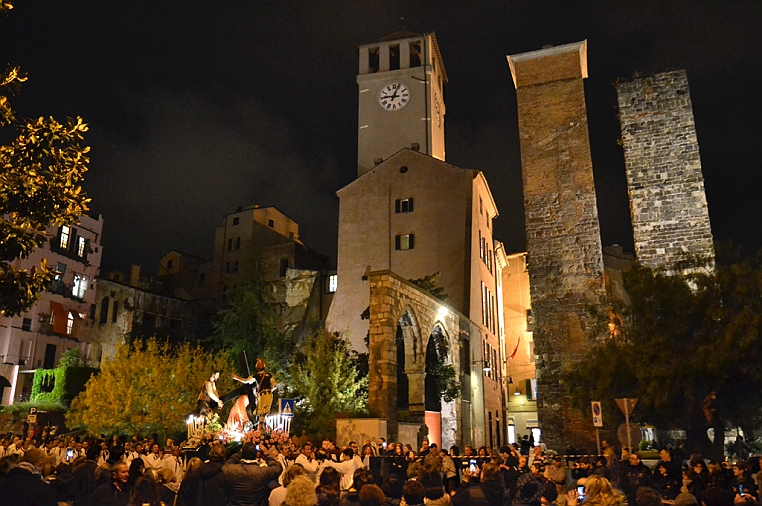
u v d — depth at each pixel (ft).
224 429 66.85
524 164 93.09
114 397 97.55
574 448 79.25
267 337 132.98
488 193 147.33
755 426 65.57
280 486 25.62
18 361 124.88
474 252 131.64
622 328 72.79
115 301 148.36
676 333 66.80
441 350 107.65
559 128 92.58
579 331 84.43
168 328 156.46
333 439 80.84
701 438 65.87
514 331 172.14
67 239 139.33
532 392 163.53
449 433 105.40
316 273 149.18
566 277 86.99
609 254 145.28
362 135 160.35
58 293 134.31
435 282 122.83
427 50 163.63
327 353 103.09
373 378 80.28
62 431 114.42
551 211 90.02
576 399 72.28
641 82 92.02
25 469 21.65
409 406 93.56
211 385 71.97
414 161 139.33
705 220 84.58
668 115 89.61
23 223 34.53
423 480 34.50
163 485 30.78
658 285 69.21
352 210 141.08
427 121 157.07
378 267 134.31
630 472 42.65
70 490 31.35
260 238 184.24
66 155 36.35
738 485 37.09
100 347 144.05
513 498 43.16
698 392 64.08
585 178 89.56
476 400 123.24
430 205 134.82
